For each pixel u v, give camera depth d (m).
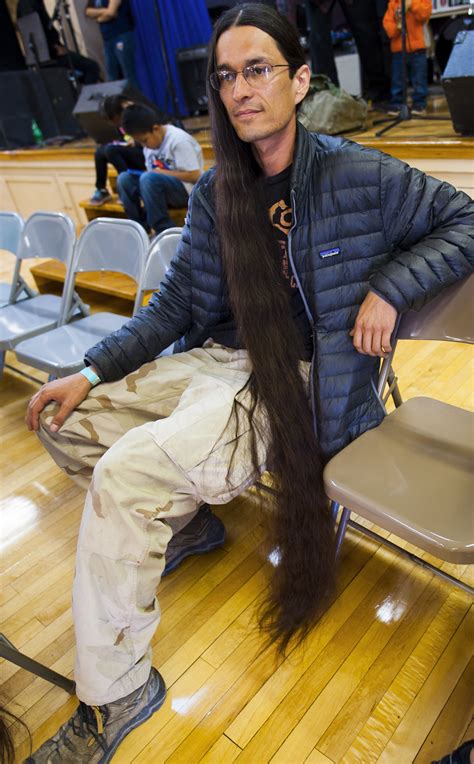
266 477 1.55
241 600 1.52
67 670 1.41
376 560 1.58
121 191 3.45
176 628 1.47
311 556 1.35
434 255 1.17
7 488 2.12
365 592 1.49
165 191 3.08
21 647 1.49
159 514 1.19
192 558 1.68
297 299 1.37
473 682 1.24
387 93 4.16
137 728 1.25
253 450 1.30
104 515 1.14
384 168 1.21
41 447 2.34
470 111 2.70
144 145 3.19
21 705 1.35
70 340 2.16
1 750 1.19
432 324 1.30
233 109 1.17
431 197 1.21
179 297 1.47
